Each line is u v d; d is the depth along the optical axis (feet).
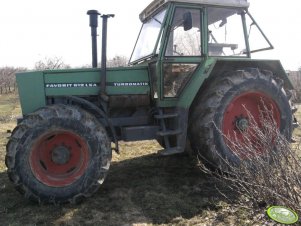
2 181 15.10
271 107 15.02
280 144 10.61
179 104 14.30
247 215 10.92
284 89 16.74
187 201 12.30
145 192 13.28
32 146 12.10
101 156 12.48
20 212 11.72
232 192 12.90
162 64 14.17
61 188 12.21
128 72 14.75
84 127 12.37
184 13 13.34
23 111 13.80
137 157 18.83
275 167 10.76
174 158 18.11
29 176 12.00
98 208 11.96
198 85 13.91
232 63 15.07
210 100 13.96
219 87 14.10
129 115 15.37
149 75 15.02
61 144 12.79
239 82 14.17
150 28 16.01
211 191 13.17
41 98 13.70
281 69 16.01
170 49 14.38
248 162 13.41
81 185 12.32
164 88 14.48
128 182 14.58
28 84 13.69
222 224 10.55
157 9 15.43
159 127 14.71
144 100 15.01
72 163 12.89
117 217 11.27
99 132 12.57
